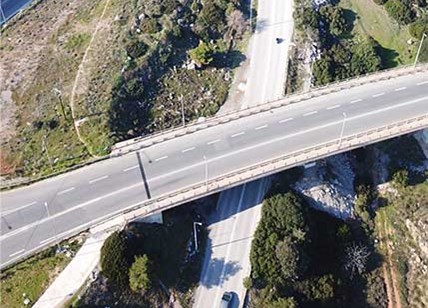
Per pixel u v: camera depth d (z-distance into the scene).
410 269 98.50
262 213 93.38
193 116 106.50
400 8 124.50
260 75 112.69
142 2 118.12
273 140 96.00
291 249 87.56
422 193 105.75
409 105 102.31
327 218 97.25
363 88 105.75
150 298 83.44
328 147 94.12
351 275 95.25
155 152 94.19
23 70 109.50
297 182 98.44
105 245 81.06
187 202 88.94
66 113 100.75
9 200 87.62
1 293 78.31
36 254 81.25
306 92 104.69
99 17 118.44
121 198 87.38
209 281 87.81
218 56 114.06
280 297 85.12
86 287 78.69
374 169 109.06
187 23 116.00
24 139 97.25
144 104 104.88
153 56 108.88
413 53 121.25
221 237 92.12
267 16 122.81
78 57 110.94
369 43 119.62
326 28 121.06
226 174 90.25
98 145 94.88
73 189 88.88
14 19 123.50
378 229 102.25
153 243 86.06
